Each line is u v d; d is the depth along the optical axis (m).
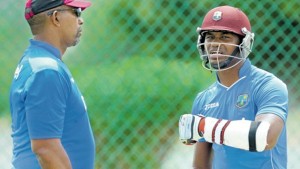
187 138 14.12
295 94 24.27
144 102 23.95
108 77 23.95
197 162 16.08
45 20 14.08
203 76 24.11
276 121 13.64
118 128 23.81
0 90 23.44
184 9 24.45
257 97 14.30
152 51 24.31
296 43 24.44
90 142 14.22
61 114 13.41
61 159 13.37
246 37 14.55
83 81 23.84
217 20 14.59
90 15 24.23
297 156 23.94
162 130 23.97
